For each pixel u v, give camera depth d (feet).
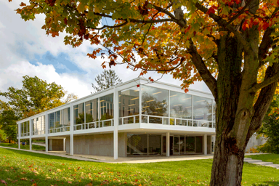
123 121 62.80
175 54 22.06
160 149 76.64
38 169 27.30
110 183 23.36
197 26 12.43
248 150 106.01
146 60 21.88
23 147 147.02
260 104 15.21
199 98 74.38
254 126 15.07
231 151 14.84
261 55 15.60
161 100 62.85
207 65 23.76
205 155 79.15
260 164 60.70
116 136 63.21
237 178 14.74
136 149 70.95
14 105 177.78
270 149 95.55
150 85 60.18
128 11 12.73
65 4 13.35
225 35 16.76
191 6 12.13
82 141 92.17
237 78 15.96
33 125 117.29
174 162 51.98
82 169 30.99
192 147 86.02
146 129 60.23
